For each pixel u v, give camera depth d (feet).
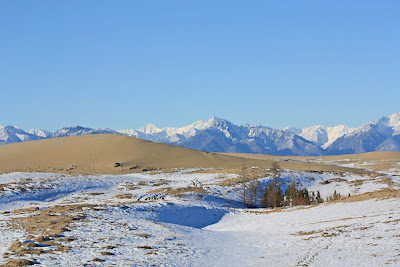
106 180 320.29
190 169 417.90
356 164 578.66
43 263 68.08
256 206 255.91
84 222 121.49
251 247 91.20
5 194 229.04
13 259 70.49
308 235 96.58
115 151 498.28
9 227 108.58
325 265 63.41
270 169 372.38
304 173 370.12
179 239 101.86
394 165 523.70
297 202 240.94
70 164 435.53
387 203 129.70
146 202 197.88
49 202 222.07
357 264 60.85
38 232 100.27
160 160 474.08
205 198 239.71
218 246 93.71
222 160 494.59
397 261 58.54
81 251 79.25
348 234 87.81
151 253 80.48
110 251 80.84
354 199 155.94
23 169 404.77
